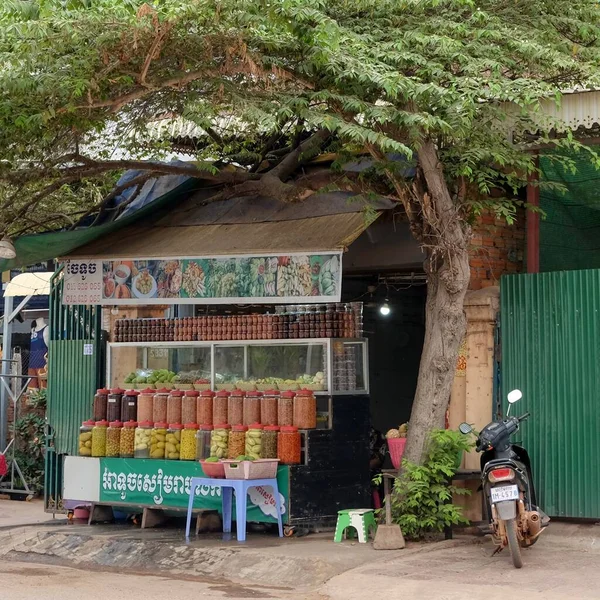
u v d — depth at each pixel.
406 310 14.77
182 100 10.82
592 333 9.88
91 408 12.55
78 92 9.08
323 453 10.53
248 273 11.12
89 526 11.63
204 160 12.38
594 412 9.80
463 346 10.73
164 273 11.80
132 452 11.51
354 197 10.48
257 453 10.40
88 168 11.46
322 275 10.56
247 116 9.55
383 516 9.89
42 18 8.48
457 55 9.66
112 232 12.68
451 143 10.05
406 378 14.75
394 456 10.41
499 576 8.25
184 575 9.24
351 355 10.91
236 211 12.12
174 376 11.70
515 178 10.40
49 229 13.65
